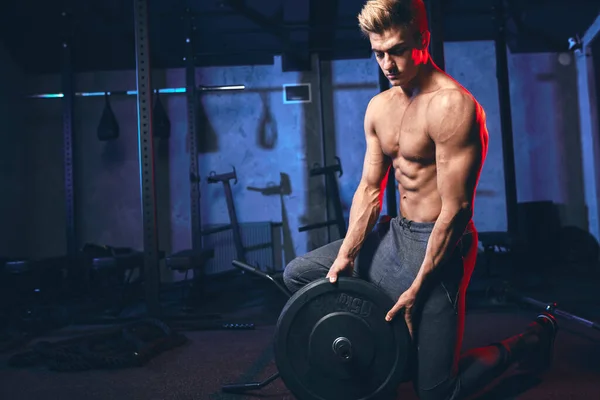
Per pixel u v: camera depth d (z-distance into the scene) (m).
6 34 5.34
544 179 6.01
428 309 1.53
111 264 4.00
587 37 5.75
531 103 6.04
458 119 1.43
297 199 5.97
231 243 5.92
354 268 1.72
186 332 3.13
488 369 1.61
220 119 6.00
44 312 3.65
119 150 5.95
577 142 6.02
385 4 1.40
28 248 5.81
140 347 2.57
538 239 5.80
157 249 3.27
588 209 5.94
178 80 6.02
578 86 6.02
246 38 5.62
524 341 1.78
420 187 1.60
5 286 4.32
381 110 1.70
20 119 5.73
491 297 3.58
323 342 1.50
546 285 4.39
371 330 1.50
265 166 5.99
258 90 6.01
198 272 4.51
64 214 5.88
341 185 5.99
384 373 1.50
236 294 4.82
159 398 1.93
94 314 3.84
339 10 5.27
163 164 5.95
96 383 2.15
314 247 5.93
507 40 5.87
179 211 5.95
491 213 5.97
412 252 1.59
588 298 3.76
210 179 5.38
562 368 2.14
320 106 5.96
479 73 6.03
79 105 5.95
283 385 2.06
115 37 5.48
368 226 1.71
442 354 1.52
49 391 2.05
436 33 3.41
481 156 1.47
